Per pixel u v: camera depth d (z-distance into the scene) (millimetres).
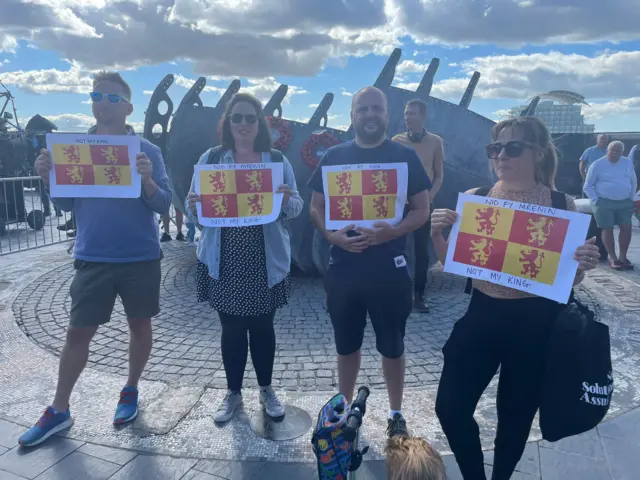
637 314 5320
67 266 7387
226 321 3227
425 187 2863
